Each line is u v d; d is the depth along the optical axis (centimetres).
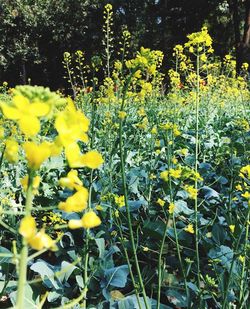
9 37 2459
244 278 223
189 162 457
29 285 235
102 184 352
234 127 662
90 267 266
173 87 686
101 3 2486
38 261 270
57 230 308
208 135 602
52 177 424
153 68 226
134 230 345
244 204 359
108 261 280
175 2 2609
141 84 359
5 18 2409
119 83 581
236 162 460
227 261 268
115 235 299
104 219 332
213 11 2642
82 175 377
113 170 361
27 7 2422
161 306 243
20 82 2573
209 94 706
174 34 2673
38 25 2430
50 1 2456
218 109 764
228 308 226
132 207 348
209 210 373
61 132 86
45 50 2531
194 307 229
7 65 2456
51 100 89
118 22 2497
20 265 92
